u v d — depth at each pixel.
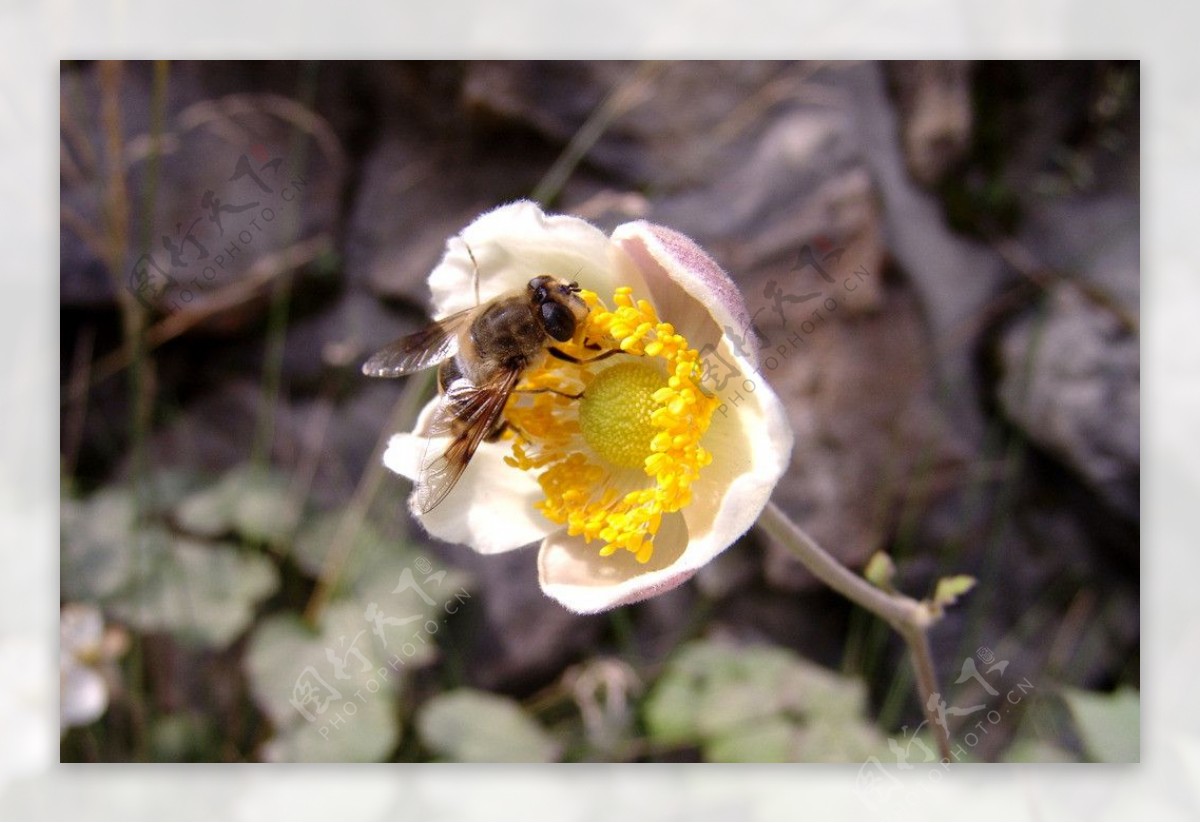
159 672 0.14
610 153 0.15
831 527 0.15
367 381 0.15
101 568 0.13
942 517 0.15
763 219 0.14
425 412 0.10
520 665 0.15
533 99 0.15
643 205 0.13
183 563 0.14
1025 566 0.15
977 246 0.15
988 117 0.15
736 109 0.15
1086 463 0.14
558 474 0.10
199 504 0.14
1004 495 0.15
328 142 0.15
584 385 0.10
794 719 0.13
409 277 0.15
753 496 0.09
